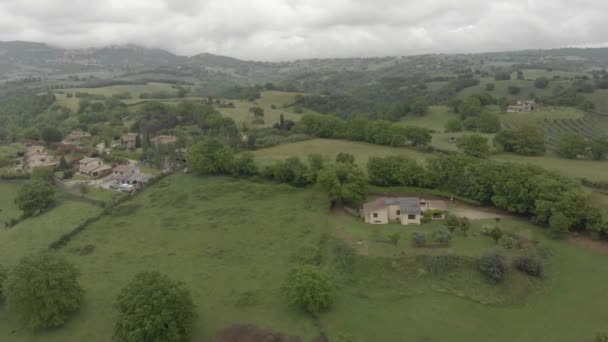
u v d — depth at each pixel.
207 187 100.56
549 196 75.88
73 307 55.06
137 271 66.94
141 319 46.88
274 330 51.62
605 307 55.31
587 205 72.75
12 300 52.19
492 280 60.28
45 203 96.69
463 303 57.22
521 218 82.06
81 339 51.47
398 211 82.56
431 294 59.25
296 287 54.50
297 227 80.19
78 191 105.38
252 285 61.75
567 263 66.00
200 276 64.81
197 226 82.44
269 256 70.38
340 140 157.25
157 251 73.56
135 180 110.06
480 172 89.38
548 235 73.62
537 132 130.38
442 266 63.12
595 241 70.75
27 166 130.00
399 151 136.25
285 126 176.88
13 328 54.06
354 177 89.88
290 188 98.12
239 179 106.81
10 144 165.38
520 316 54.56
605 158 120.38
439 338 50.50
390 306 57.03
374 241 71.94
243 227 81.38
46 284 53.09
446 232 69.88
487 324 53.16
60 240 78.31
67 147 151.50
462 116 186.12
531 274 61.72
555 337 50.28
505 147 131.38
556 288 60.12
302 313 54.84
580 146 120.12
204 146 112.00
